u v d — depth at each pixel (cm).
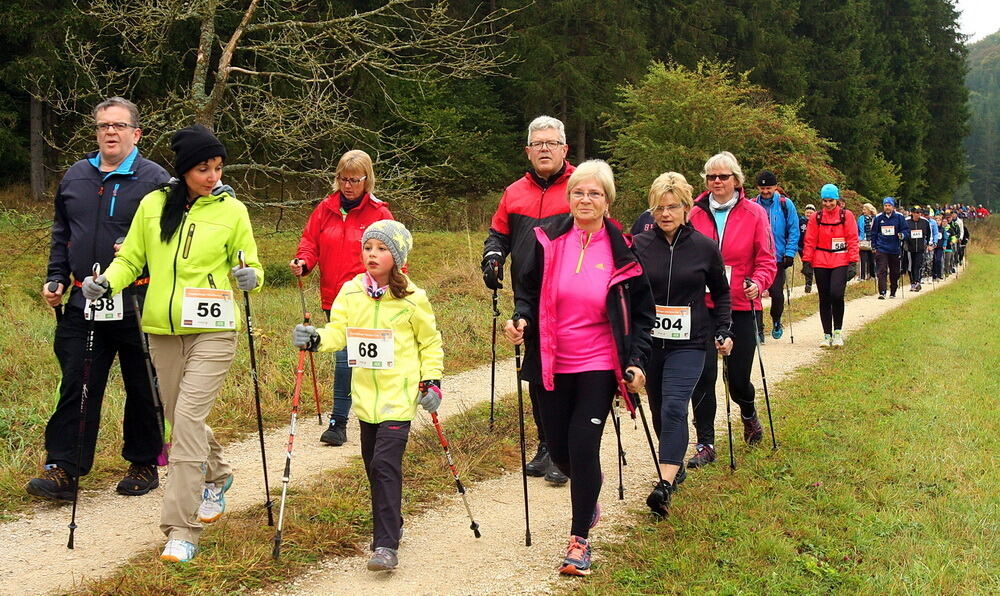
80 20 1967
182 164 432
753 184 2484
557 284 418
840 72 4162
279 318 1138
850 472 559
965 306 1550
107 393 689
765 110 2562
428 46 1539
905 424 678
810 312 1444
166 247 434
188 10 1334
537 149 548
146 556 419
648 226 534
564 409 425
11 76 2066
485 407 742
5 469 528
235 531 443
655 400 528
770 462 578
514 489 542
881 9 5275
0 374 759
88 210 492
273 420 696
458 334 1063
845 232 1060
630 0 3164
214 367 432
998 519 486
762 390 819
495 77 3172
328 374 823
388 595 388
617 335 411
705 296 539
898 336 1147
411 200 1675
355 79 2270
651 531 462
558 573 412
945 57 5744
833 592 391
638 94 2475
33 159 2242
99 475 541
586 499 411
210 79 2036
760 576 404
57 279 492
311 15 2169
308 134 1491
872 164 4253
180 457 412
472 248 1973
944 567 413
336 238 640
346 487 518
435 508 505
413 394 432
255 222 2053
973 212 5634
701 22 3425
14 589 385
